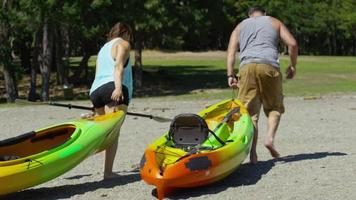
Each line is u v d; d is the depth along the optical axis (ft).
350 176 56.59
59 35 235.81
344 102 143.74
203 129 55.93
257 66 58.65
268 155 68.44
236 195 50.34
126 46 55.62
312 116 112.88
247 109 60.64
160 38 223.71
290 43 59.57
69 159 51.57
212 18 237.86
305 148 73.92
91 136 53.57
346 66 342.64
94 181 57.47
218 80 260.83
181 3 211.82
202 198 49.65
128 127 99.14
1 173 47.55
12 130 100.89
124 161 68.28
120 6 189.98
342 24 561.84
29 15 176.76
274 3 449.06
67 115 122.21
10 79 183.52
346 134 87.04
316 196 49.62
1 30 180.86
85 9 181.98
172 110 129.18
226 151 52.75
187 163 49.60
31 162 49.24
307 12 540.52
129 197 50.75
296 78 244.63
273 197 49.44
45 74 187.52
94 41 226.99
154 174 48.70
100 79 56.44
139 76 231.91
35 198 51.49
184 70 329.93
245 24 60.39
